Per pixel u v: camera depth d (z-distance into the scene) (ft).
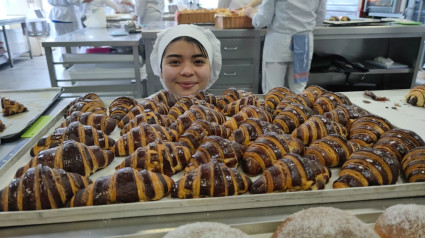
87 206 2.49
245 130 3.80
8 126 4.47
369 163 2.98
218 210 2.60
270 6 9.23
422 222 2.13
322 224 2.01
